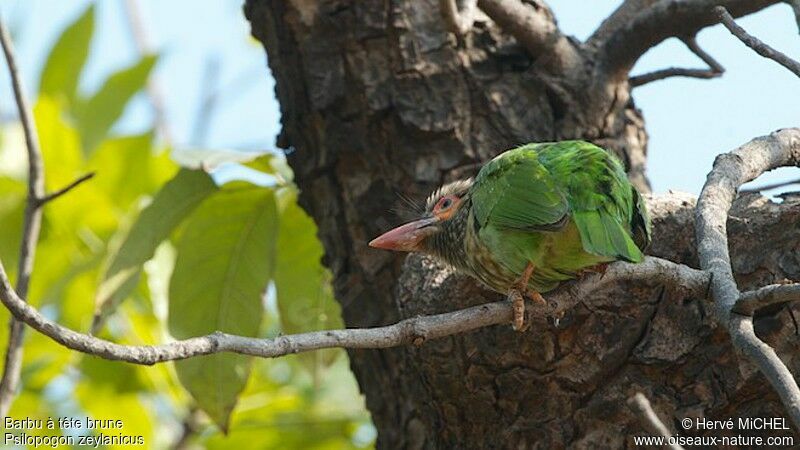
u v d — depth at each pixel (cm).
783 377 705
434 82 1043
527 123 1048
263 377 1614
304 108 1075
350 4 1059
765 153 901
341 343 713
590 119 1069
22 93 1048
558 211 829
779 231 879
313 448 1579
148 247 1157
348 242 1062
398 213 1030
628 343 887
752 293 741
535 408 910
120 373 1496
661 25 1058
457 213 941
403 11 1056
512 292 817
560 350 893
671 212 912
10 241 1448
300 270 1259
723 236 829
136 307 1438
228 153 1162
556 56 1062
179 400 1516
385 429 1038
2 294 639
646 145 1123
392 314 1034
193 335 1175
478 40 1066
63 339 645
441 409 944
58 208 1466
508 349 900
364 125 1047
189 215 1219
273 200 1182
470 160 1029
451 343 913
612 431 891
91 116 1505
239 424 1543
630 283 884
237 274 1182
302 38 1070
